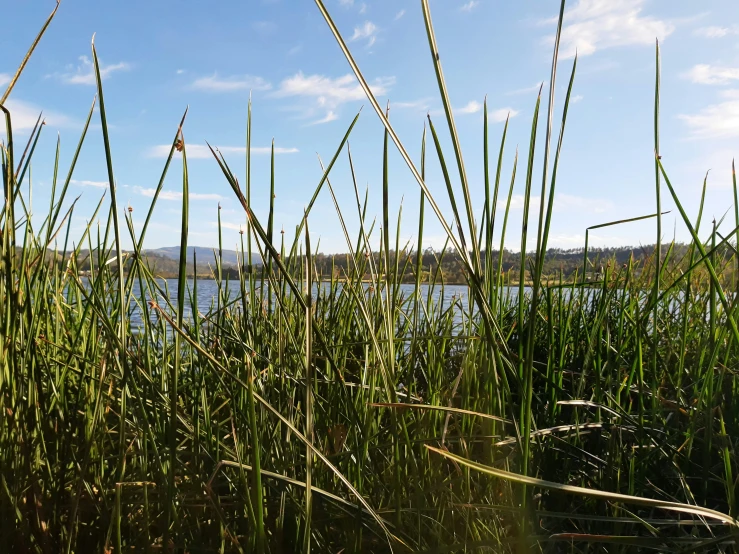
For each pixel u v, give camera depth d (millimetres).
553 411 1395
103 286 1372
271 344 1575
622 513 1263
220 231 1598
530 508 1042
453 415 1451
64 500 1312
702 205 1392
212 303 1825
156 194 1160
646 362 1903
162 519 1178
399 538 1083
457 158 828
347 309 1881
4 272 1208
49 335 1550
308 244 925
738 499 1257
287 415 1349
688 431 1380
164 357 1499
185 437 1507
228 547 1190
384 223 1153
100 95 859
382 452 1435
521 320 1094
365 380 1457
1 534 1166
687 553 950
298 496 1225
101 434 1312
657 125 1083
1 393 1178
